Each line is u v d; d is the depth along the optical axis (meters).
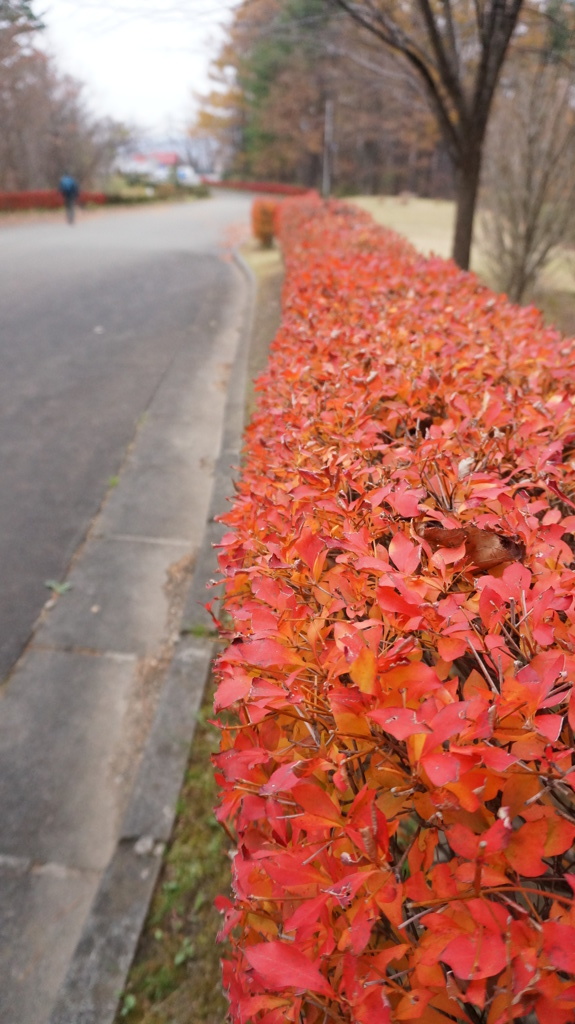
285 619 1.06
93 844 2.45
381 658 0.91
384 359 2.27
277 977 0.73
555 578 1.08
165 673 3.22
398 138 35.88
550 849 0.74
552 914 0.75
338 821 0.80
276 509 1.50
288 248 8.98
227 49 10.06
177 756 2.51
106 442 5.51
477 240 9.67
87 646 3.38
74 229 21.11
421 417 1.94
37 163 30.73
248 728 1.09
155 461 5.21
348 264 4.67
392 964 0.81
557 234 7.89
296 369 2.45
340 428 1.87
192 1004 1.80
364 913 0.75
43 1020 1.97
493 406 1.79
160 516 4.48
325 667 0.98
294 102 37.94
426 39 6.79
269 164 51.38
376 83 9.15
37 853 2.42
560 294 9.68
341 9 6.11
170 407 6.23
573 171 7.60
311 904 0.76
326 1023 0.80
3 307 9.66
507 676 0.92
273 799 0.91
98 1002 1.81
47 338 8.24
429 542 1.26
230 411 5.57
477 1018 0.86
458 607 1.01
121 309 9.76
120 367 7.28
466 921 0.73
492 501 1.41
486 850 0.68
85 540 4.22
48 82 27.98
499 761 0.73
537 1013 0.65
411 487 1.51
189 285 11.64
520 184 7.94
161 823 2.27
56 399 6.36
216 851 2.18
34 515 4.46
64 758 2.79
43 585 3.80
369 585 1.20
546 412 1.88
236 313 9.82
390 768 0.85
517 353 2.50
